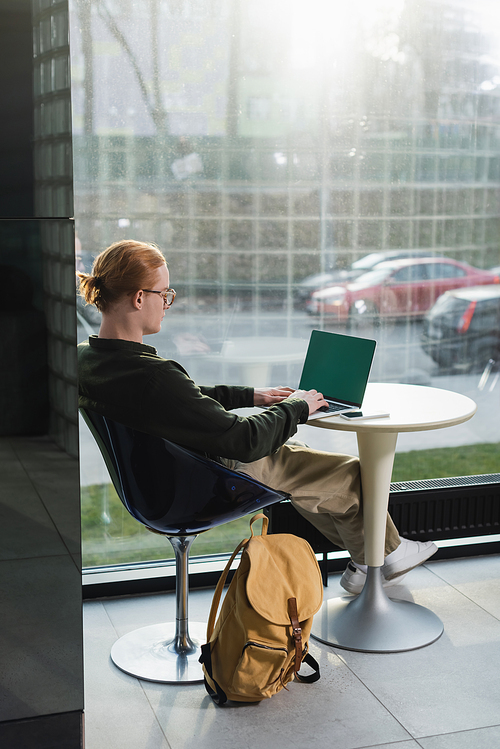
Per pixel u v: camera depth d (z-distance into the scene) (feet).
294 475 8.15
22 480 5.91
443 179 10.08
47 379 5.85
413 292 10.25
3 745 6.15
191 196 9.45
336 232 9.91
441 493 10.00
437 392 8.80
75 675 6.22
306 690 7.35
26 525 5.96
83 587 9.36
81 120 8.99
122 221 9.31
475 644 8.21
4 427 5.82
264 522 7.67
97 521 9.66
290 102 9.50
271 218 9.71
